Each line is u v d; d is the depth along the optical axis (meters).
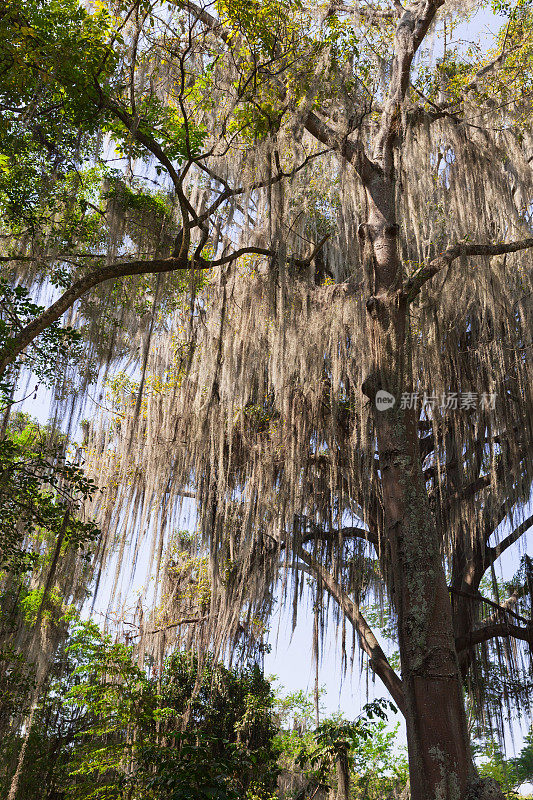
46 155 9.35
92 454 16.19
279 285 11.51
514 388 14.27
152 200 11.43
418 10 11.19
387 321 9.81
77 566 14.91
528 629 13.88
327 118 11.57
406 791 16.84
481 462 14.48
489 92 12.77
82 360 11.09
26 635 14.70
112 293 11.38
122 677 12.73
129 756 10.97
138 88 10.05
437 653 7.83
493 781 7.17
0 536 8.28
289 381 13.41
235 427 15.62
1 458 8.24
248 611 16.53
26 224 9.70
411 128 12.09
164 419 15.52
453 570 15.31
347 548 14.81
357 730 12.56
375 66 11.26
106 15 8.46
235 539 15.64
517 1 12.57
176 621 17.14
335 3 11.20
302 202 12.80
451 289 12.77
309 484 14.87
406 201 12.32
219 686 16.70
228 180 12.60
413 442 9.15
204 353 14.31
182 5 9.50
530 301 13.43
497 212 13.42
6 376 9.24
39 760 13.12
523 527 14.62
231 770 8.47
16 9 7.43
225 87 10.89
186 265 9.19
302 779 17.70
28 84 7.76
